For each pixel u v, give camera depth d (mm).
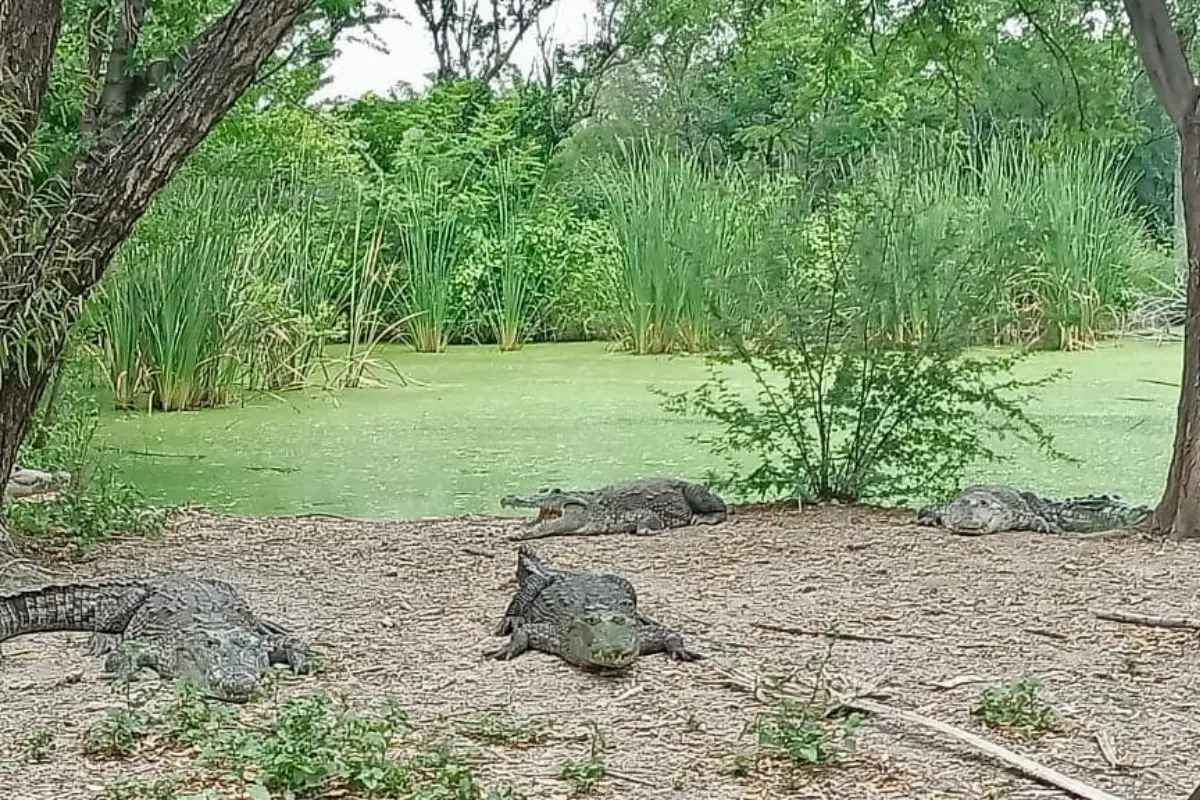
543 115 28234
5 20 7320
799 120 12773
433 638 6496
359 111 26219
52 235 7520
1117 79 11570
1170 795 4445
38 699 5512
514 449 13203
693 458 12641
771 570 7988
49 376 8109
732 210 19625
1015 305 15727
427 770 4523
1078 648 6223
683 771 4641
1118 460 12188
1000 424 13828
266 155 18344
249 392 17328
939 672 5836
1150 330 20656
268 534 9211
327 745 4539
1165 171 25078
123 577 7445
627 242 20484
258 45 7812
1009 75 16609
